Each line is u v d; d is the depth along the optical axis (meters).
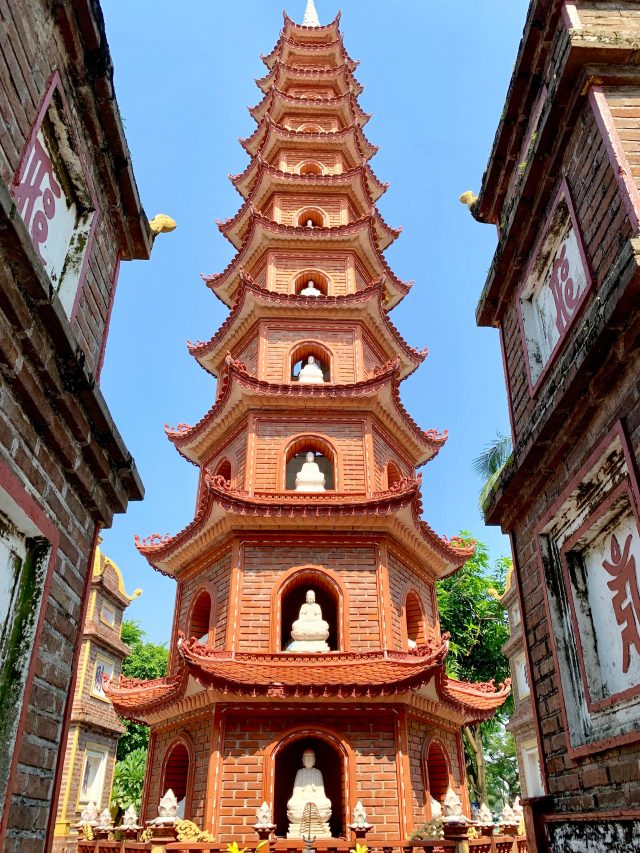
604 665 7.00
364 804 15.55
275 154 28.47
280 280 24.47
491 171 10.82
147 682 20.41
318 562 18.98
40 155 6.72
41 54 6.27
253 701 16.11
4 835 4.79
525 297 9.50
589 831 6.34
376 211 27.28
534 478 8.14
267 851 13.53
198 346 25.59
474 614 34.06
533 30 8.95
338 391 21.38
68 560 6.39
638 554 6.40
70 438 6.28
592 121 7.31
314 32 33.28
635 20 8.17
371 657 17.22
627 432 5.99
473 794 36.72
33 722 5.48
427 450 24.23
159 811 14.14
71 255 7.45
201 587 20.16
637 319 5.64
